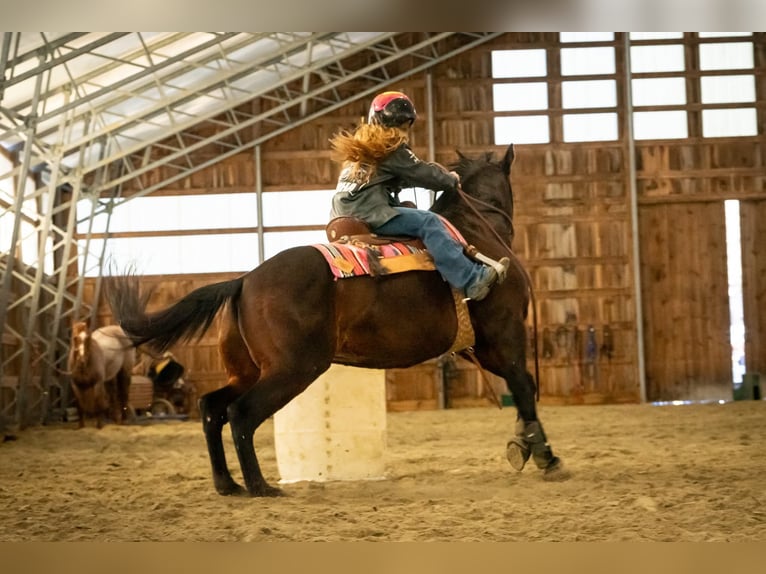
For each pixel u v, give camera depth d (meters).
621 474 8.08
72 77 16.38
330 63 20.19
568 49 22.61
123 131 20.61
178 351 22.44
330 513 6.35
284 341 6.85
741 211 22.50
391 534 5.59
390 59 20.98
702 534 5.38
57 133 19.61
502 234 8.06
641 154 22.61
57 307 20.41
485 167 8.27
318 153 22.58
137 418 20.56
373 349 7.17
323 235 22.48
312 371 6.91
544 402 22.36
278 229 22.52
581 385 22.36
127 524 6.18
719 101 22.52
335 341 7.02
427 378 22.19
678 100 22.56
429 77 22.44
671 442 11.62
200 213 22.53
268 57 18.95
